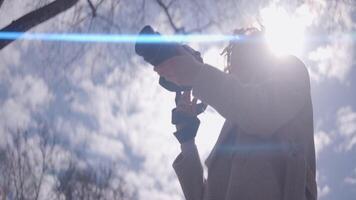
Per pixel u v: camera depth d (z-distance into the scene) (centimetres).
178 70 109
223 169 132
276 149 124
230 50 136
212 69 111
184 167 147
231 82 111
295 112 118
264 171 123
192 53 124
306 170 126
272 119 113
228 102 110
